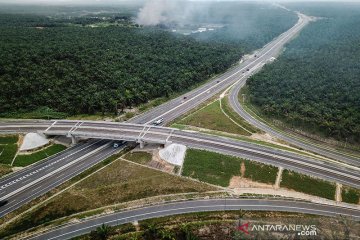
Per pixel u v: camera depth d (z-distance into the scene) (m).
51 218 136.12
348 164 180.00
